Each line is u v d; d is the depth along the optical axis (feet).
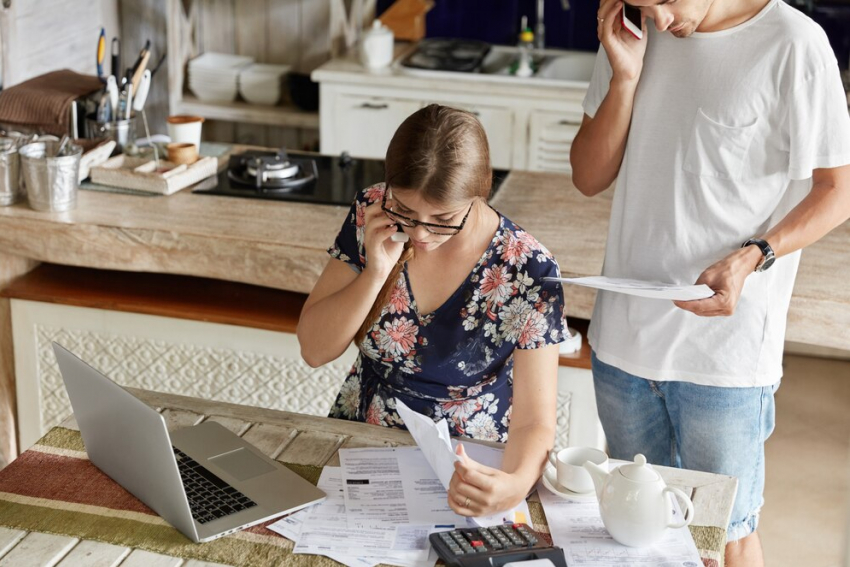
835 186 6.21
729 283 6.05
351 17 16.79
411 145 5.27
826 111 6.12
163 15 16.55
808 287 8.27
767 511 10.60
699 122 6.38
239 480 5.57
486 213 6.08
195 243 9.20
